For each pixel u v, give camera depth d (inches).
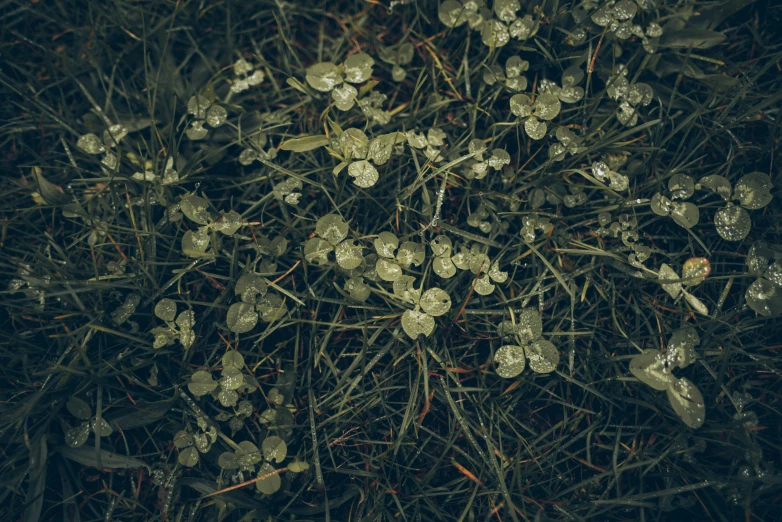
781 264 11.3
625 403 11.7
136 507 11.5
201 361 11.9
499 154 11.9
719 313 11.6
